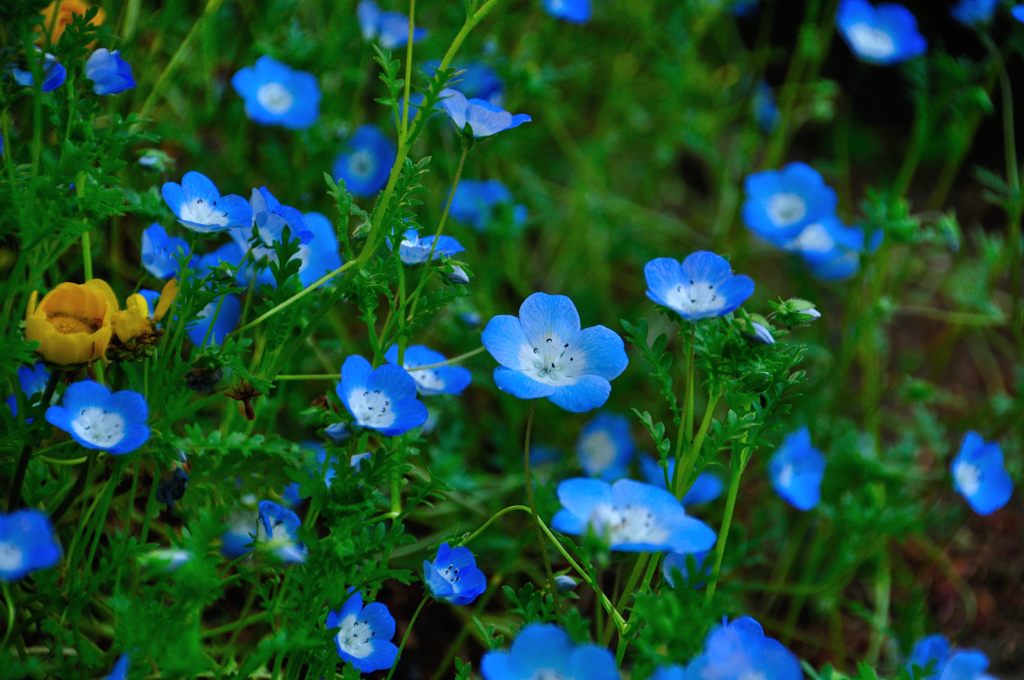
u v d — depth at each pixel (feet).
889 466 2.71
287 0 2.68
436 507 2.54
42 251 2.19
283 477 2.25
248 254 2.19
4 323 2.12
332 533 2.08
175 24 2.63
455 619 2.51
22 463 2.11
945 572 2.77
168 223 2.31
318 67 2.70
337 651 2.11
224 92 2.73
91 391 2.07
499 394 2.70
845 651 2.64
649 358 2.14
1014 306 2.77
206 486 2.23
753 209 2.87
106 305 2.07
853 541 2.59
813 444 2.75
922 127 2.82
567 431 2.76
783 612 2.67
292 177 2.65
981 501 2.53
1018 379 2.89
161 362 2.15
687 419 2.14
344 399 2.08
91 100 2.18
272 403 2.37
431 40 2.85
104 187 2.20
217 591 2.11
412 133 2.16
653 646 1.96
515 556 2.43
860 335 2.74
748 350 2.10
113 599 1.98
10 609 2.14
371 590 2.19
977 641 2.70
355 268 2.18
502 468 2.71
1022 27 2.78
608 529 1.93
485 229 2.78
